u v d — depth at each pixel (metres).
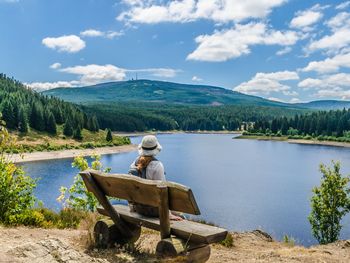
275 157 151.50
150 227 5.80
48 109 176.00
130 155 148.75
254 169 113.69
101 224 6.51
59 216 9.78
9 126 159.38
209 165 121.50
